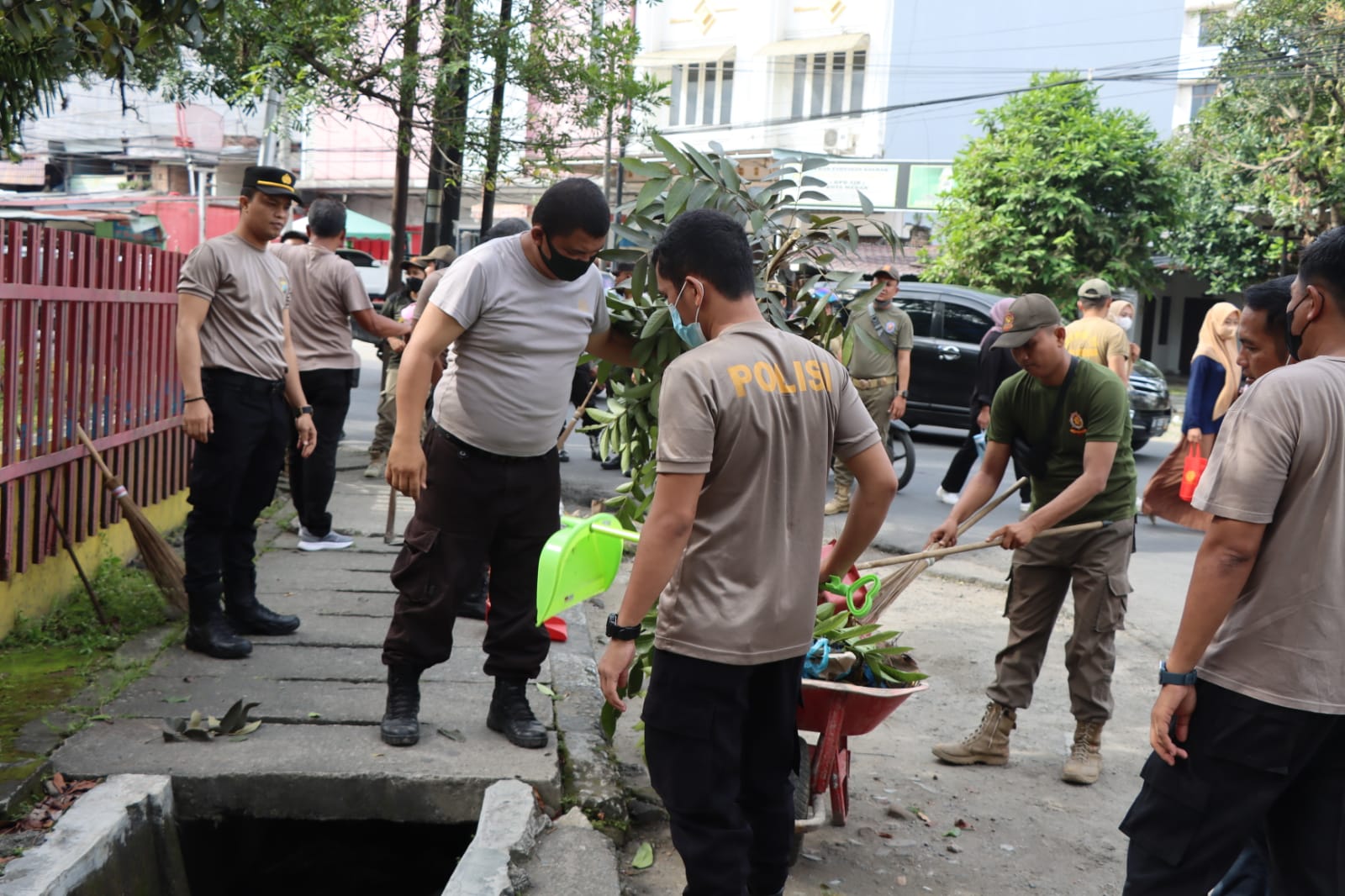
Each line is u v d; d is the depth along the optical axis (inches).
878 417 359.9
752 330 105.3
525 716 152.6
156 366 247.8
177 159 1369.3
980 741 178.4
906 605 269.9
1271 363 120.1
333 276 244.1
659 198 147.9
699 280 106.8
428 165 500.7
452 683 175.6
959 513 177.3
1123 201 813.2
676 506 99.3
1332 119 764.0
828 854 145.6
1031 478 176.1
